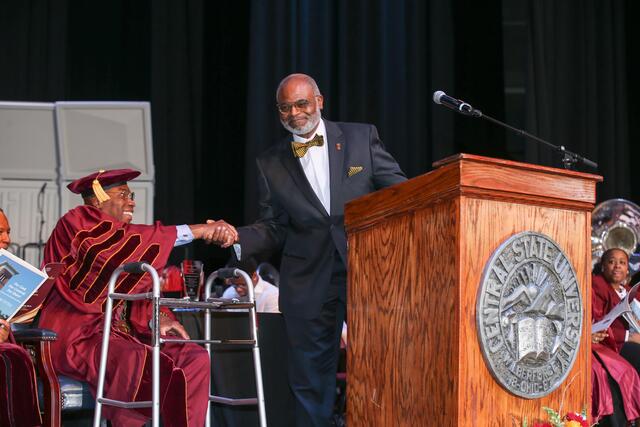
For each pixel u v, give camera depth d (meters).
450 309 4.66
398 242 5.16
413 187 4.98
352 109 15.14
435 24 15.53
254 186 14.70
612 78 15.95
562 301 4.85
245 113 15.14
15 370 6.67
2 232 7.34
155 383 6.29
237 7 15.27
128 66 15.25
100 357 6.70
